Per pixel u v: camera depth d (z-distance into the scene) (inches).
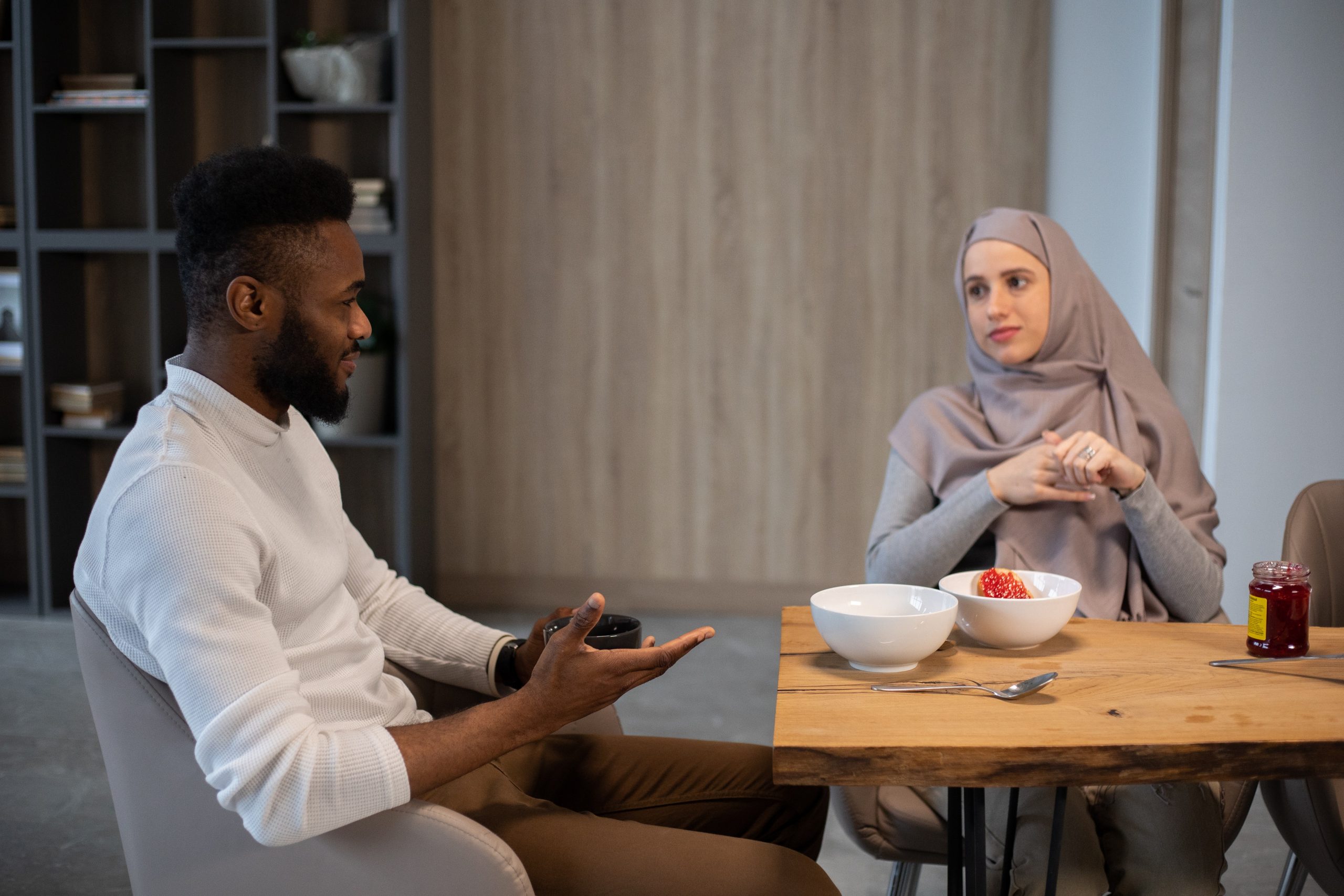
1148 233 133.6
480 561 156.9
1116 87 137.7
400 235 140.9
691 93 146.8
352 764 39.4
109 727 41.9
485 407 154.3
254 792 38.4
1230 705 41.8
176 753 41.1
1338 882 52.9
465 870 40.3
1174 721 40.0
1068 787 52.9
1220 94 116.2
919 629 44.3
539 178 149.9
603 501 154.6
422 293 147.8
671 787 55.6
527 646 55.7
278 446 46.5
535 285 151.7
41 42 142.3
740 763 55.8
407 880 40.6
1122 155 137.9
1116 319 74.0
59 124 146.3
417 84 143.6
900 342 147.4
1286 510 116.3
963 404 75.5
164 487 40.2
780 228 147.5
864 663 45.8
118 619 41.6
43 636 139.1
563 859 45.3
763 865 44.4
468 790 50.1
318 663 47.0
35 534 146.3
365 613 57.7
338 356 46.1
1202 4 120.3
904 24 142.6
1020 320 72.1
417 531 148.4
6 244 142.9
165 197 142.9
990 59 141.3
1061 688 44.0
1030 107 141.0
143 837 42.1
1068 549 66.4
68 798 92.6
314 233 44.3
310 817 38.7
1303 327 114.4
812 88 144.9
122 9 150.4
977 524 64.7
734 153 147.0
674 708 115.0
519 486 155.3
